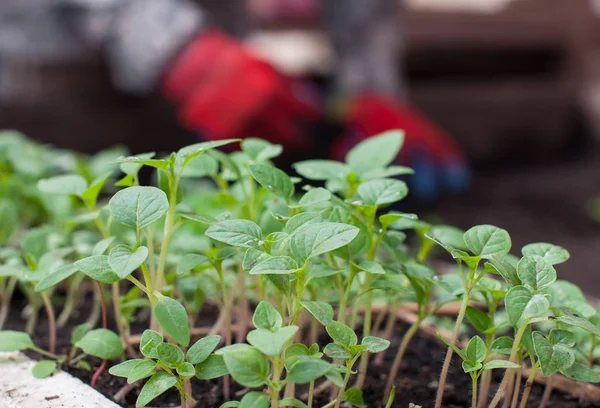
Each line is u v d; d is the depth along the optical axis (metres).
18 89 1.93
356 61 1.60
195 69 1.22
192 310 0.65
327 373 0.48
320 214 0.52
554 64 2.71
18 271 0.59
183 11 1.25
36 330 0.68
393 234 0.58
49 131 1.95
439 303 0.58
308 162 0.60
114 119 2.03
